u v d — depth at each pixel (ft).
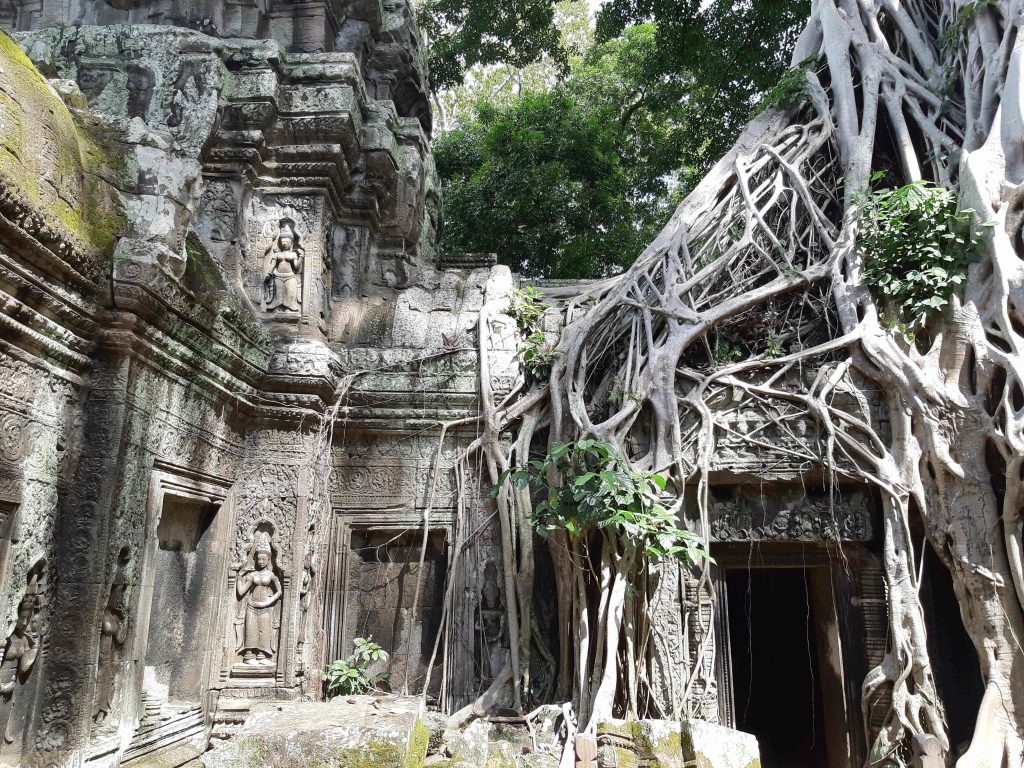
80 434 12.89
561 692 18.49
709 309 21.39
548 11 40.81
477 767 13.78
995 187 20.34
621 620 17.87
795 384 20.26
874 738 18.20
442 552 20.49
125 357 13.24
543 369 21.07
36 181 11.28
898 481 18.75
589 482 17.58
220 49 20.85
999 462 18.69
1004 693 17.11
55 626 12.23
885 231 20.84
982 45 23.13
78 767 11.94
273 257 21.11
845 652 19.53
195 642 17.44
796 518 19.97
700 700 18.20
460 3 42.70
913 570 18.29
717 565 20.42
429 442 20.57
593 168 44.16
